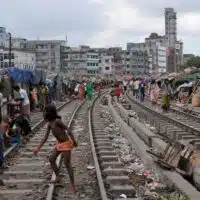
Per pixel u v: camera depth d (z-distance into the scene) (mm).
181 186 11047
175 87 57281
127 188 11500
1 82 24875
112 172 13836
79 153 17844
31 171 13984
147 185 12398
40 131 24875
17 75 30594
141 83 55219
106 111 42969
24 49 157375
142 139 21219
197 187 11953
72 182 11688
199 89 44906
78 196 11234
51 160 12125
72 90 67875
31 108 36688
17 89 22625
